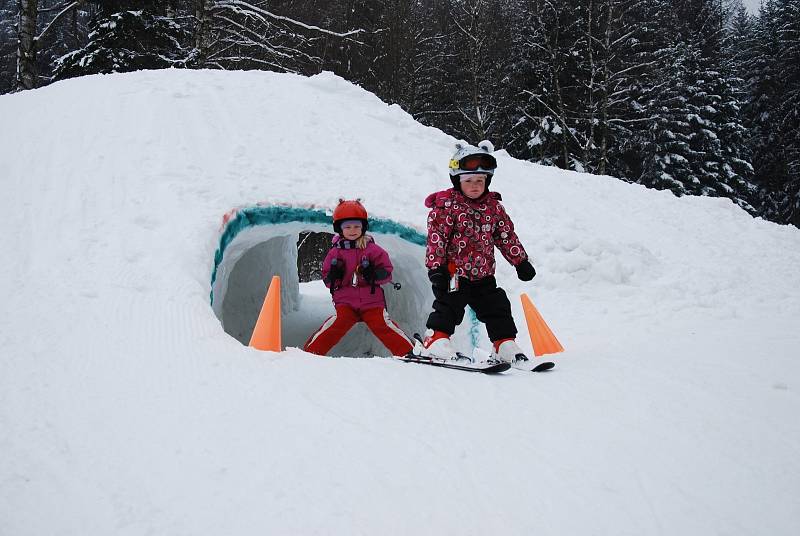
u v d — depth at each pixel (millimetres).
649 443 2445
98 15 17531
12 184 4949
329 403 2721
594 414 2713
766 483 2166
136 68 16953
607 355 3627
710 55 28969
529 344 4340
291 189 5574
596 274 5258
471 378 3154
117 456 2303
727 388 2967
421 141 7527
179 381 2867
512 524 1964
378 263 5160
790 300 4941
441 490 2129
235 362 3102
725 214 7559
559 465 2295
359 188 5840
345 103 7867
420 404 2768
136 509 2020
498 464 2297
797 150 30125
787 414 2676
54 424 2498
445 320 3623
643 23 25609
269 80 8023
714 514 2000
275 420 2561
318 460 2275
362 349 7309
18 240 4246
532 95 23906
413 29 27969
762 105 32688
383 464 2268
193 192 5094
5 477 2170
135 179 5184
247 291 7391
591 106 22594
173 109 6559
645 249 5855
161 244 4336
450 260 3820
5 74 25297
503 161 7965
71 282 3803
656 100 24516
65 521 1969
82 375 2889
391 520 1967
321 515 1976
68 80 7449
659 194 7852
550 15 24781
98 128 5957
